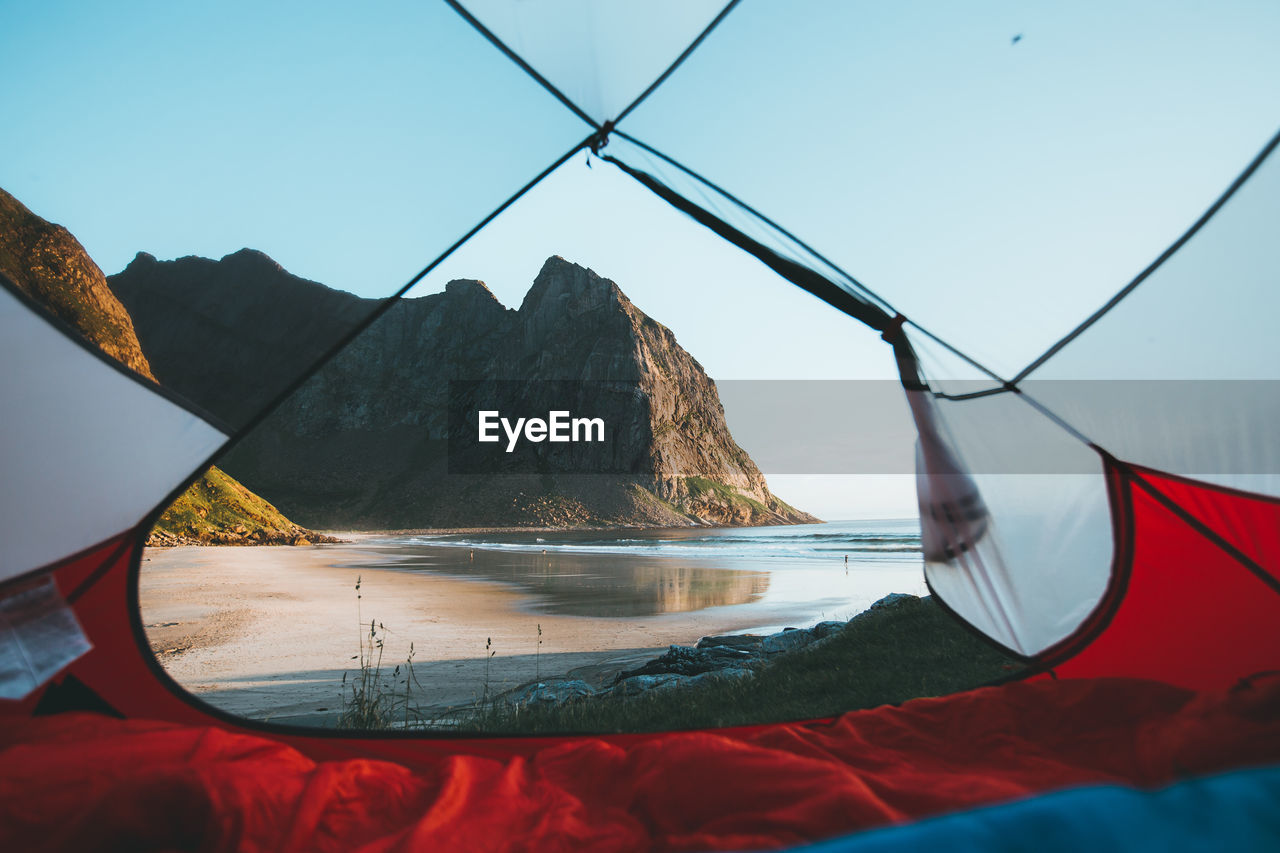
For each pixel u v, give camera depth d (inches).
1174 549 130.1
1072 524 136.3
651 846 65.0
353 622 471.2
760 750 78.0
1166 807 53.0
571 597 686.5
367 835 70.1
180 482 121.5
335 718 228.8
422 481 4505.4
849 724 104.4
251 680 291.3
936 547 141.3
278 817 68.4
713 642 357.1
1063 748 95.0
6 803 67.0
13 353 109.6
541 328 5487.2
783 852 52.1
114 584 126.3
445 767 87.4
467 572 1005.2
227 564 914.7
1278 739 71.2
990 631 145.1
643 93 116.5
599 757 88.9
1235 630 127.9
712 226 141.8
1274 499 117.6
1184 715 83.0
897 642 252.5
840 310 143.8
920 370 141.3
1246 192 105.4
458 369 5423.2
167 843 65.1
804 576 964.0
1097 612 137.3
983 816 52.8
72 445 115.1
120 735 89.0
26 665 115.6
